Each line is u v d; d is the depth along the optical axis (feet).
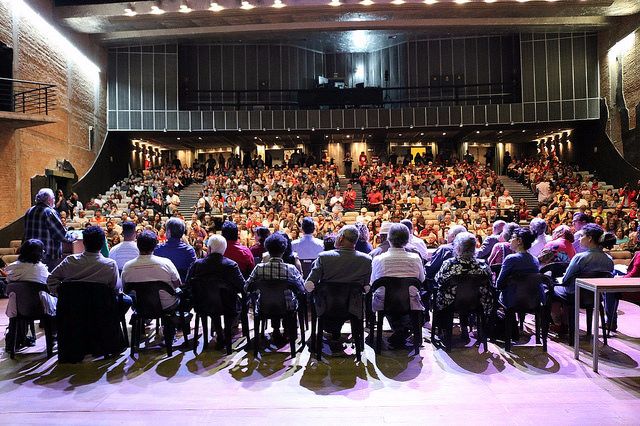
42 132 48.85
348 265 14.97
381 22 59.72
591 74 65.00
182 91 71.05
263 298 14.93
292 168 69.82
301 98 69.31
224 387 13.00
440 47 74.28
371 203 55.88
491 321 17.28
